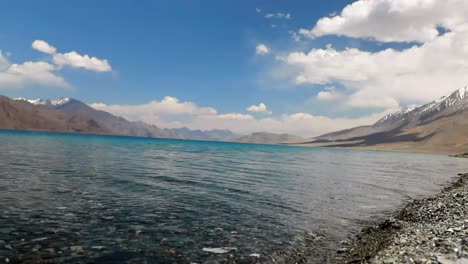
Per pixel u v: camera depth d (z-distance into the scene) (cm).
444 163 11906
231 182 3819
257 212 2300
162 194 2758
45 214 1856
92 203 2212
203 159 7969
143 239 1570
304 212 2394
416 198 3338
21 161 4612
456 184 4362
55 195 2392
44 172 3591
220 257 1419
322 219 2206
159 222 1875
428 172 7156
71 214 1902
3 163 4216
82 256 1314
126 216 1947
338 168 7338
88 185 2938
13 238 1439
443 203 2473
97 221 1800
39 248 1357
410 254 1223
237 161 7862
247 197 2872
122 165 5019
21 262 1214
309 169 6581
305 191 3438
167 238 1609
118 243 1490
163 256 1380
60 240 1466
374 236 1744
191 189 3130
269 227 1930
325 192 3441
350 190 3700
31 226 1622
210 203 2506
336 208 2606
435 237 1409
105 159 5950
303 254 1504
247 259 1415
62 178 3238
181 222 1909
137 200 2427
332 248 1606
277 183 3972
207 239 1642
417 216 2138
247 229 1861
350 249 1568
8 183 2753
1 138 12938
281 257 1459
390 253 1284
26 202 2106
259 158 10019
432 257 1153
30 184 2773
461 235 1405
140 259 1330
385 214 2459
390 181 4953
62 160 5144
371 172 6588
